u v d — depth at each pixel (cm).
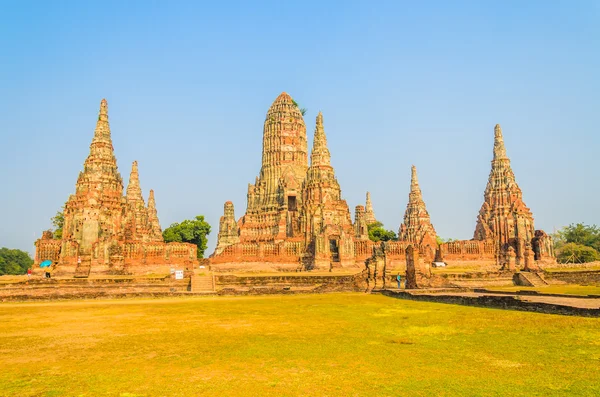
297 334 2547
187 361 1973
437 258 9925
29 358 2052
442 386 1599
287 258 8750
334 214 9294
